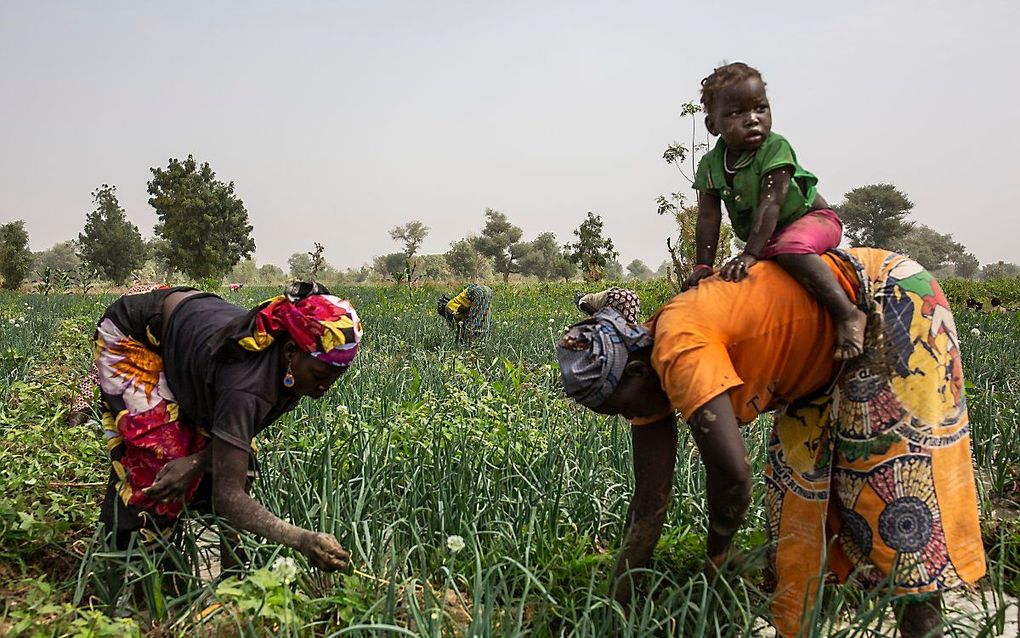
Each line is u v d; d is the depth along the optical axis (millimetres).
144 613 3312
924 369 2941
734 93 3078
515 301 23438
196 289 3594
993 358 9141
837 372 3014
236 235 64688
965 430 3027
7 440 4949
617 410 3119
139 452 3389
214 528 3688
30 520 3695
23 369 7637
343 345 3109
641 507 3305
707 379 2779
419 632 2926
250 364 3127
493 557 3553
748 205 3162
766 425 6039
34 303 22938
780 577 3205
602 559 3658
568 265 80750
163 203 62219
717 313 2889
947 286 31141
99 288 54500
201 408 3342
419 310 17438
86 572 3504
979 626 3514
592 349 3006
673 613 3232
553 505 4148
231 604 3189
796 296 2924
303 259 138875
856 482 3006
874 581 3049
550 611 3420
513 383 6594
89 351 8852
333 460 4387
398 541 3977
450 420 5074
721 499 2920
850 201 116125
